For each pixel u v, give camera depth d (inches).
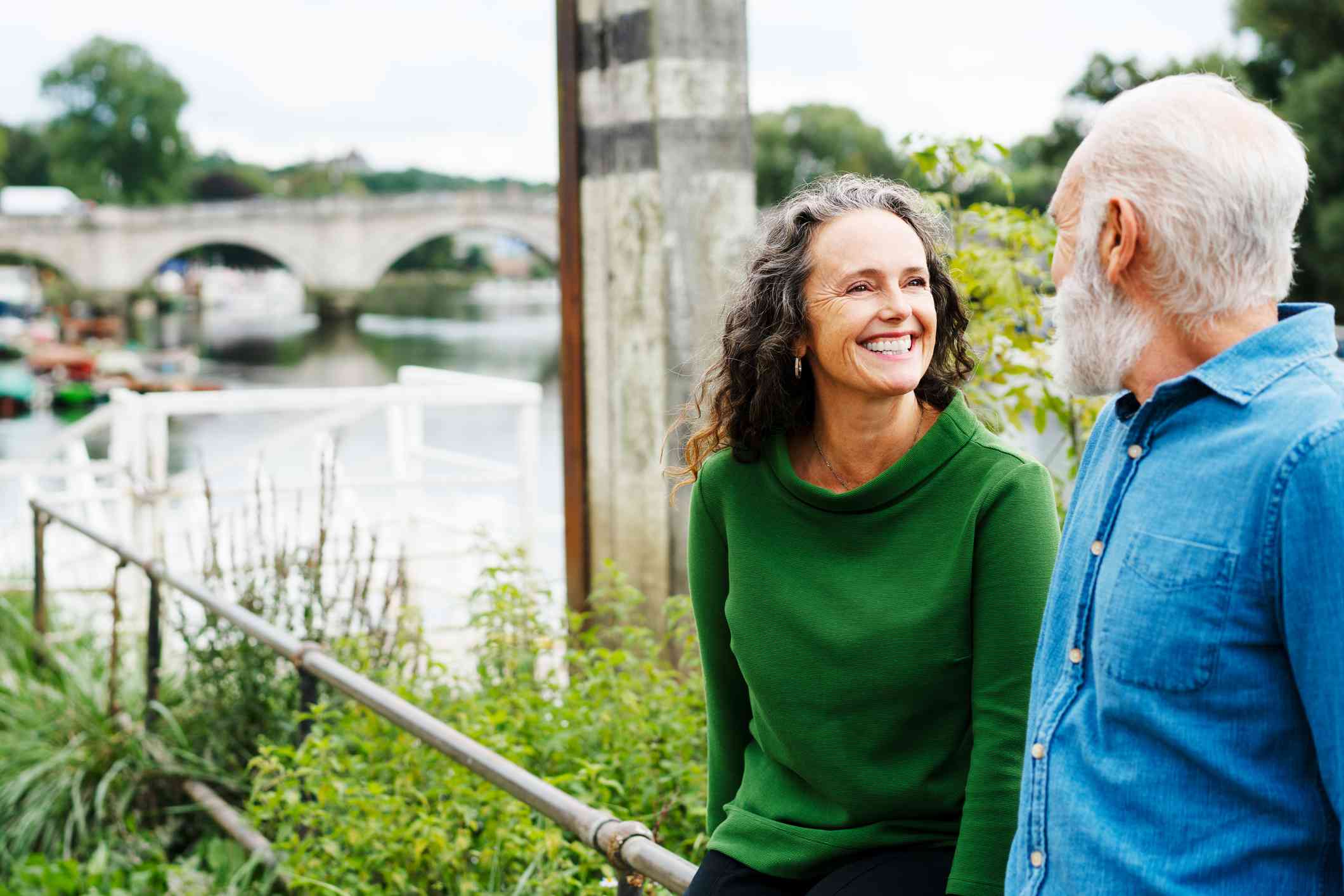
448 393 234.7
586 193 150.7
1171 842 44.8
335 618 175.3
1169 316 47.6
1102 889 45.9
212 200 5054.1
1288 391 44.3
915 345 64.9
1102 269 48.8
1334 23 889.5
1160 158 46.8
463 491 343.9
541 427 1242.0
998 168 128.5
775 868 66.9
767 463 69.0
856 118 2635.3
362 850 119.0
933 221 68.2
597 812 82.7
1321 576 41.8
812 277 65.6
